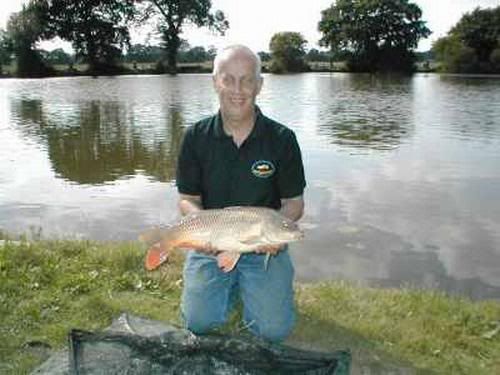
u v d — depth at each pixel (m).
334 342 4.64
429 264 7.18
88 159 14.08
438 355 4.54
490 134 18.42
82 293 5.31
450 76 69.75
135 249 6.27
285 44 77.94
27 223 8.59
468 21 76.00
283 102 30.98
